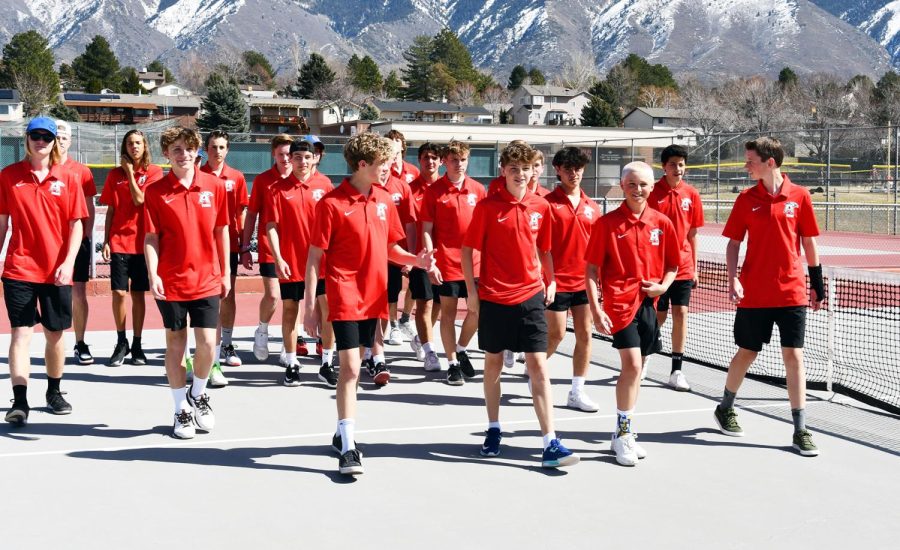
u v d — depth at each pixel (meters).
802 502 5.01
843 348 9.71
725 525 4.66
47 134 6.29
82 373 8.33
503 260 5.64
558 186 7.22
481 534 4.50
